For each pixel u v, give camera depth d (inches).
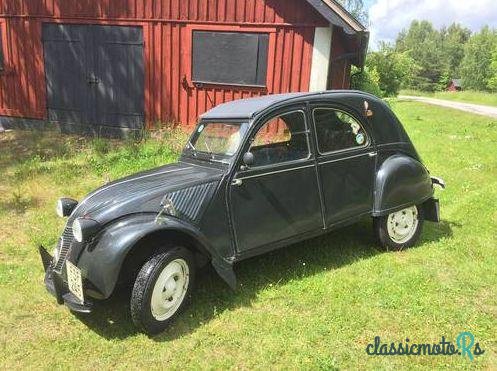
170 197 166.4
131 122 506.6
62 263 169.6
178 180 174.9
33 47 523.8
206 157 190.7
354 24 429.1
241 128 183.0
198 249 172.2
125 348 153.7
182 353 150.4
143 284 154.4
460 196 324.8
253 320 167.2
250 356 148.0
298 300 179.3
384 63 2007.9
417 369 140.6
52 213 278.8
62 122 532.7
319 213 198.8
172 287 162.7
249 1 444.5
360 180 209.3
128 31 486.6
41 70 527.2
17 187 323.9
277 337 156.6
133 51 489.7
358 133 209.5
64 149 431.2
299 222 193.6
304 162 192.1
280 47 444.8
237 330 161.5
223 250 174.2
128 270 166.1
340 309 171.9
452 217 276.4
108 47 496.7
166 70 483.8
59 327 165.9
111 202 166.7
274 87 453.7
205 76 472.7
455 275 199.8
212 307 176.4
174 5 466.6
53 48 516.7
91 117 519.5
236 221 177.3
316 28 431.2
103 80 506.6
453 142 576.4
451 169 412.5
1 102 553.0
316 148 195.6
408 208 225.5
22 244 236.7
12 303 180.4
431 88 4731.8
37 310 176.6
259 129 183.5
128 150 410.0
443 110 1183.6
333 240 238.8
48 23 511.8
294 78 446.9
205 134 199.6
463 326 161.8
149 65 487.5
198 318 169.3
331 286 188.7
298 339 155.3
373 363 143.5
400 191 216.5
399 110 1200.2
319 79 440.5
